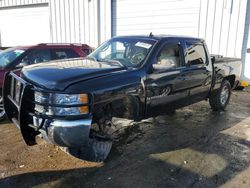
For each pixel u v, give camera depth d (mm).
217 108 6648
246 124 5742
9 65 5621
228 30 9516
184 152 4359
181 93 5066
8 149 4305
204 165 3959
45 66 4047
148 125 5562
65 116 3285
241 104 7473
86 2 12461
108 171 3738
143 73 4207
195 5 9930
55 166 3832
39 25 14859
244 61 9648
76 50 6805
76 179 3529
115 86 3723
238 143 4746
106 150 3924
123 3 11562
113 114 3924
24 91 3441
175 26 10500
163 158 4145
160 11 10719
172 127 5488
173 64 4848
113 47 4992
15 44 16328
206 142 4766
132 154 4254
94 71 3760
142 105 4242
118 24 11875
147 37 4887
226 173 3750
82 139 3377
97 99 3496
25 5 15141
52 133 3301
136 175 3654
